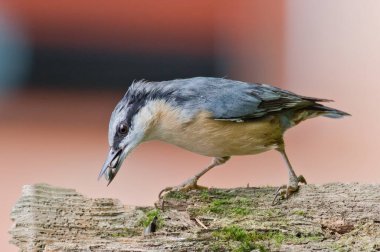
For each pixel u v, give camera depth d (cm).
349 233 658
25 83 1575
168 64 1566
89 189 1241
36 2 1558
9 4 1558
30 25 1569
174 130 759
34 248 616
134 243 621
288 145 1458
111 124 775
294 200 700
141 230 644
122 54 1569
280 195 708
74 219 649
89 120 1530
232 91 759
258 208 689
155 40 1559
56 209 660
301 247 628
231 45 1552
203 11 1537
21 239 628
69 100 1575
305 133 1488
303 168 1359
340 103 1515
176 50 1560
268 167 1362
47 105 1573
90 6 1552
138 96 770
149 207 682
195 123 750
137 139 767
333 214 675
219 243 627
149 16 1553
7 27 1566
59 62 1578
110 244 618
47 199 671
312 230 652
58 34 1571
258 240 638
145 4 1544
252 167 1357
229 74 1555
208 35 1551
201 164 1380
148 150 1433
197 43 1554
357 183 727
